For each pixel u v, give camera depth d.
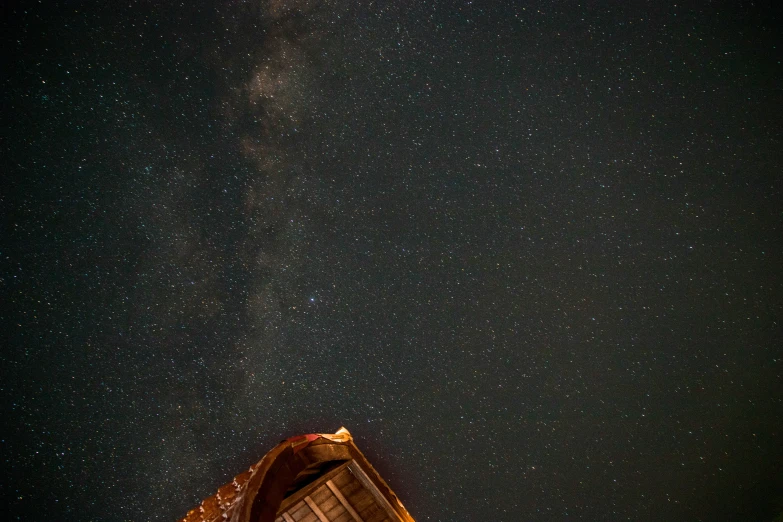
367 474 7.16
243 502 5.62
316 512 6.74
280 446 6.60
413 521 7.02
